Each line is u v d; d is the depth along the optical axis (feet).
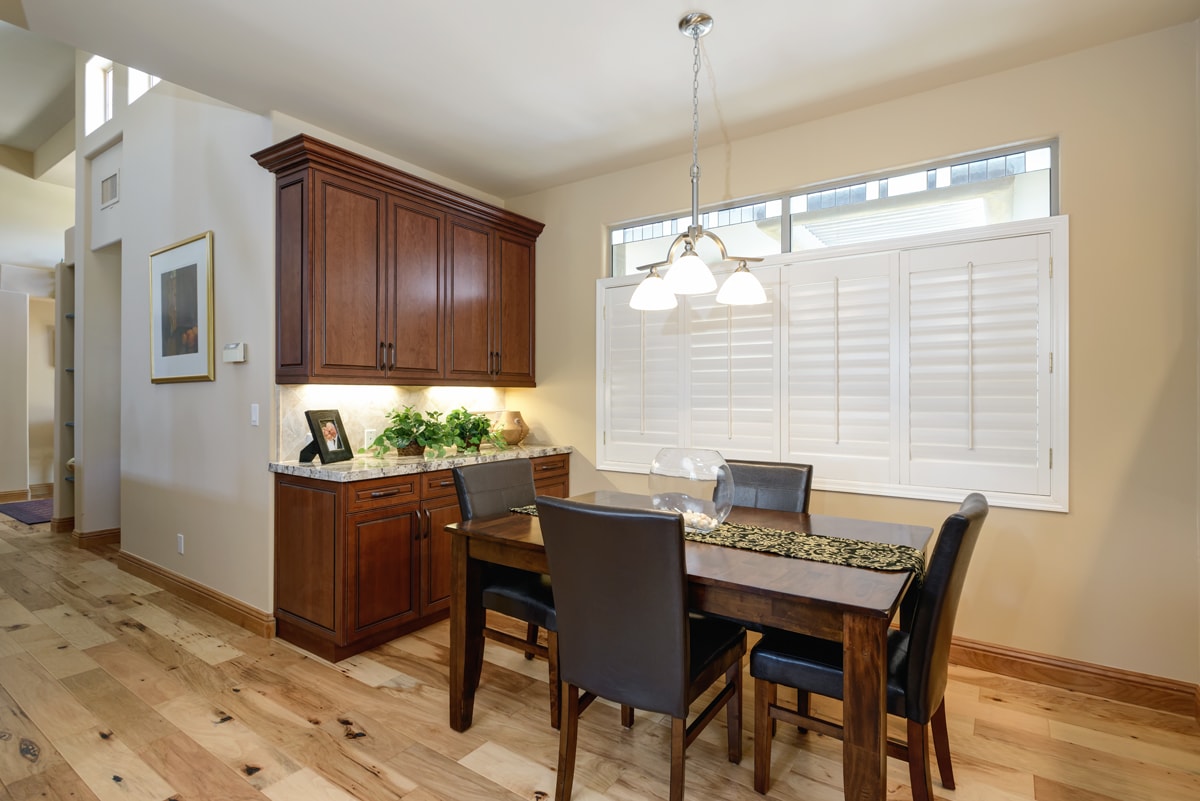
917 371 9.18
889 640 5.86
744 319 10.73
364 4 7.01
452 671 7.15
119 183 13.57
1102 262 7.96
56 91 18.30
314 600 9.18
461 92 9.09
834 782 6.22
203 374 10.89
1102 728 7.20
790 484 8.39
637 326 12.03
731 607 5.20
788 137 10.31
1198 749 6.79
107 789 6.01
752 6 7.06
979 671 8.66
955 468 8.91
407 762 6.52
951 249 8.93
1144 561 7.74
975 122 8.75
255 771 6.32
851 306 9.73
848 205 9.98
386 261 10.33
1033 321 8.38
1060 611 8.23
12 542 15.56
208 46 7.88
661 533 4.92
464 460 10.66
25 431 21.62
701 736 7.11
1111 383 7.91
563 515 5.31
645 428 11.92
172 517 11.85
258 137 9.89
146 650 9.25
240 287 10.20
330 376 9.41
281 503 9.71
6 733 6.98
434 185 10.94
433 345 11.23
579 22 7.36
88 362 15.07
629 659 5.34
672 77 8.67
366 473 9.02
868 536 6.62
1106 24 7.48
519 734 7.10
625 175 12.23
